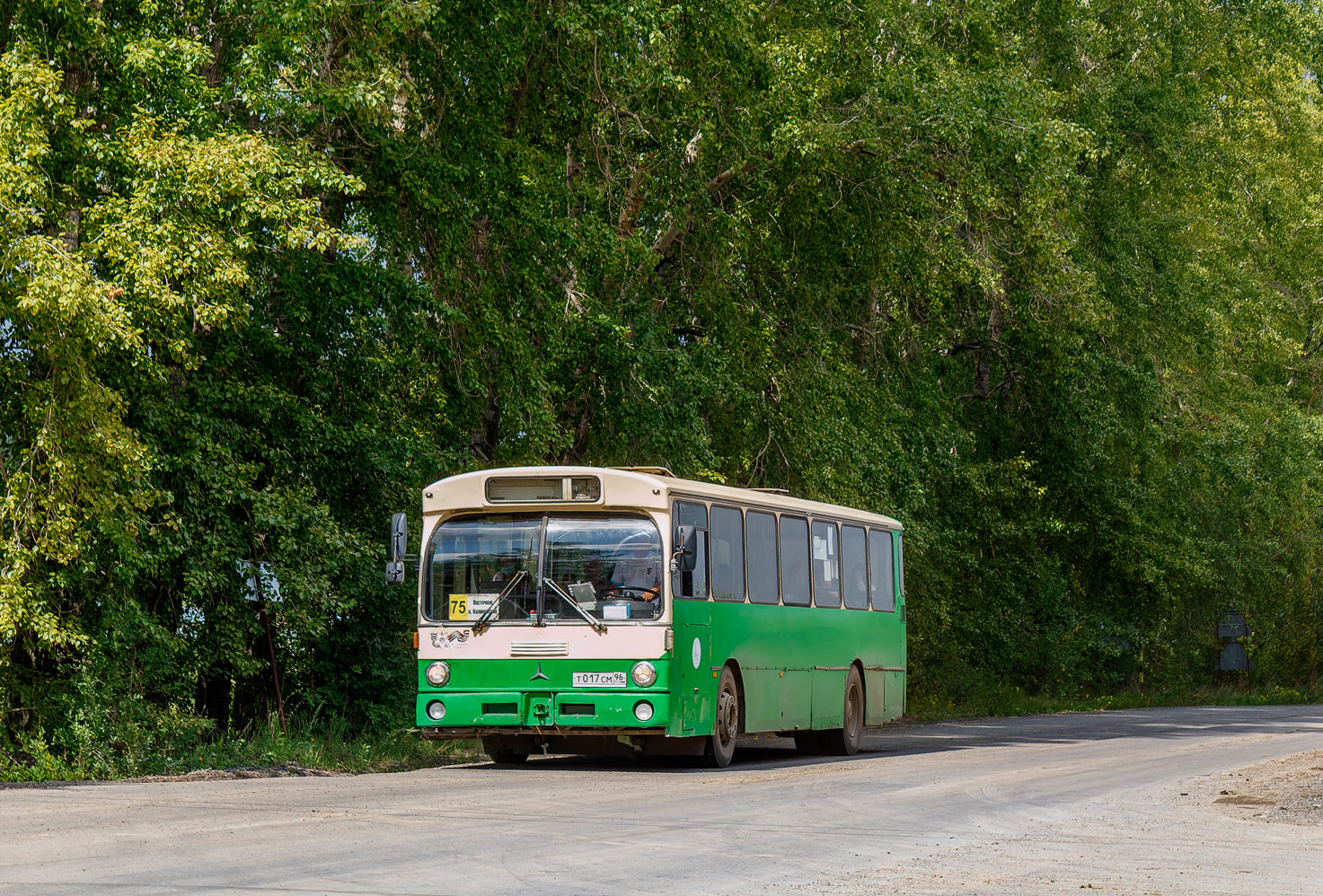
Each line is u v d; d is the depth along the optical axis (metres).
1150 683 59.25
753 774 19.44
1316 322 62.06
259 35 22.00
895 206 32.38
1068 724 39.59
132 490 19.34
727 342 31.55
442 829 12.47
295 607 22.36
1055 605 51.34
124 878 9.54
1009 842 12.62
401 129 27.19
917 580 40.59
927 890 9.87
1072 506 51.12
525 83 28.09
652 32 25.86
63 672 20.05
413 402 25.98
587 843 11.74
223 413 22.91
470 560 19.92
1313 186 61.38
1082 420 46.31
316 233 21.19
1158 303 44.78
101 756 19.05
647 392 28.72
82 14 20.70
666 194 30.41
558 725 19.38
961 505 46.19
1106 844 12.73
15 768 18.34
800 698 23.30
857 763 22.39
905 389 39.53
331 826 12.51
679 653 19.52
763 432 32.88
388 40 22.88
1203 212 52.62
